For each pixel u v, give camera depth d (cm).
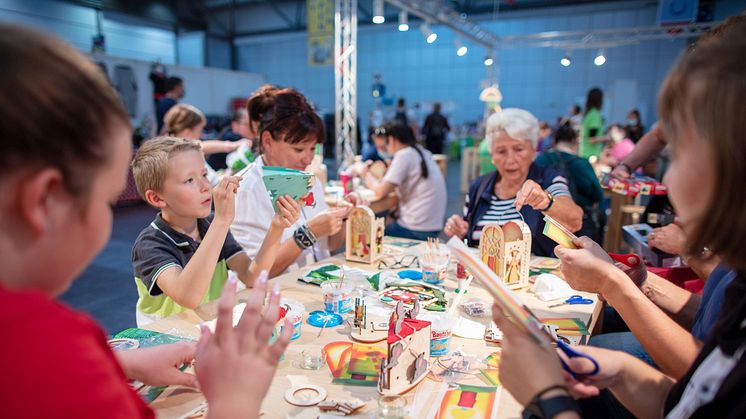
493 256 166
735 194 58
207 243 136
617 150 582
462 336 126
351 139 713
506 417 90
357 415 90
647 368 88
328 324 130
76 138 45
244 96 1340
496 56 1032
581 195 316
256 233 200
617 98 1227
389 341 95
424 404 95
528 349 73
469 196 253
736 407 63
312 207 228
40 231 45
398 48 1493
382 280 167
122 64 952
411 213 391
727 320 72
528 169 239
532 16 1273
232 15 1562
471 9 1302
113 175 51
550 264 193
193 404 94
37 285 48
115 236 557
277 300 69
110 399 46
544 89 1345
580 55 1284
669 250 188
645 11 1170
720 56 60
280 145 208
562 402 67
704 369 71
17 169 43
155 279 142
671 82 65
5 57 42
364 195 397
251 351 66
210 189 157
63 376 43
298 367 108
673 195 67
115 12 1179
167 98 652
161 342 118
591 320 138
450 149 1418
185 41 1472
